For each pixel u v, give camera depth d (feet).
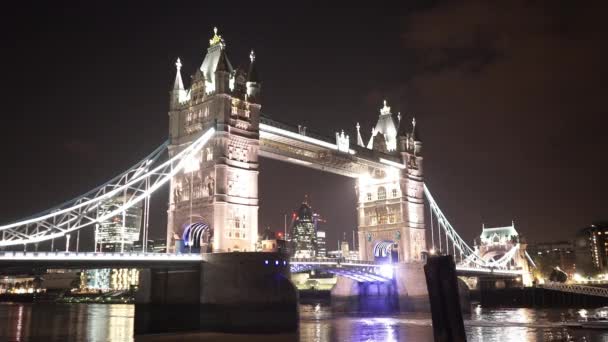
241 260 277.23
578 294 551.18
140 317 290.35
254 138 330.34
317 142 392.27
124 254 255.29
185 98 344.08
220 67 320.70
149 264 268.41
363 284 488.02
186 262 282.56
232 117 320.50
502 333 293.23
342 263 411.13
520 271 645.51
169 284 293.64
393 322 362.33
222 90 317.01
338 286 506.07
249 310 271.90
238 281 275.39
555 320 368.68
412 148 501.15
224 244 300.40
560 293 563.48
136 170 313.53
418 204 491.31
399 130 496.23
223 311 274.16
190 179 323.57
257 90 340.59
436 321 140.36
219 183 305.12
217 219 300.61
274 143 367.04
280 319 274.98
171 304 289.33
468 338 273.13
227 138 313.53
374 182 496.23
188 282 287.07
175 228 325.42
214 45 343.46
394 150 494.18
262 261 277.44
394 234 474.49
